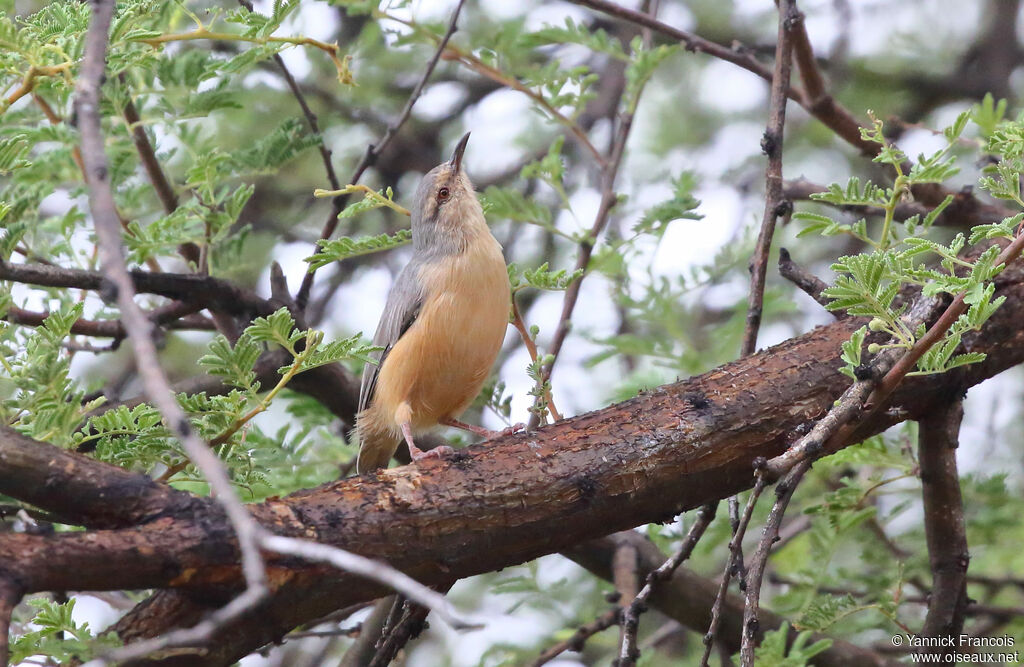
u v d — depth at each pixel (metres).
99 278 9.02
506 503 7.12
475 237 10.69
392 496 6.89
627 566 11.00
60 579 5.85
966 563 9.20
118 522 6.33
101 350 10.68
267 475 10.00
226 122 15.30
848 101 17.36
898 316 7.62
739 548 7.55
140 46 8.88
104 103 10.19
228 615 4.45
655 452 7.57
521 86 11.91
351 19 16.16
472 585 15.58
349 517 6.70
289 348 7.32
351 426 11.95
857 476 11.86
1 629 5.47
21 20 8.20
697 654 14.00
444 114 18.42
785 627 9.74
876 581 11.59
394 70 17.22
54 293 10.75
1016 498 12.54
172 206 10.96
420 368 10.47
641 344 13.29
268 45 9.11
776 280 16.47
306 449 11.70
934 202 10.75
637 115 19.30
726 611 11.05
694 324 15.69
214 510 6.35
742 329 13.59
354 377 11.83
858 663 10.87
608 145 18.12
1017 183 7.38
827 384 8.09
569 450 7.46
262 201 17.36
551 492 7.25
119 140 11.14
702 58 19.19
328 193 9.09
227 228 10.74
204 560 6.19
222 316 11.52
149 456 7.69
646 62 11.93
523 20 13.76
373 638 10.55
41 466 6.22
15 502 8.16
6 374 7.46
